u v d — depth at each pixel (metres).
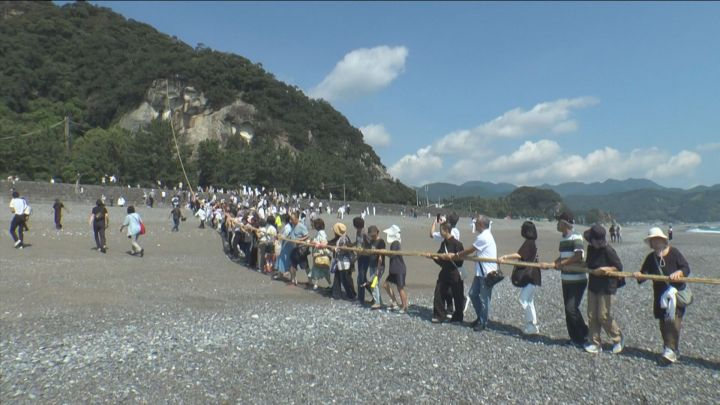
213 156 95.88
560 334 10.82
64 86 138.38
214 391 7.03
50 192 50.31
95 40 158.50
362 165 165.00
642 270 8.82
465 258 10.85
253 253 20.67
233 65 151.88
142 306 12.64
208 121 133.12
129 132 105.00
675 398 7.04
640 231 98.44
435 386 7.41
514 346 9.54
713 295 17.45
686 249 45.09
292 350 9.10
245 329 10.51
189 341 9.47
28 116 114.25
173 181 84.44
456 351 9.18
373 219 72.88
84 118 132.38
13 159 72.62
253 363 8.30
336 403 6.72
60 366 7.85
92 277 16.33
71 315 11.30
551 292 17.64
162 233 30.50
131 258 21.34
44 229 27.64
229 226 24.59
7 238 23.89
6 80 127.62
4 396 6.61
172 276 17.55
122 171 82.69
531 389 7.34
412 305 13.98
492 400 6.93
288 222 17.59
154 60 141.00
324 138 166.12
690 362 8.75
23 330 9.87
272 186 101.94
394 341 9.82
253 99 148.88
